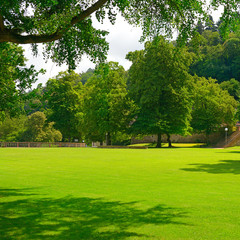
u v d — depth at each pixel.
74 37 12.06
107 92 62.72
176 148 60.06
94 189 11.58
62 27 9.97
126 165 22.30
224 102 74.69
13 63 11.52
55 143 75.31
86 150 50.41
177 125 62.78
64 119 73.31
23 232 6.10
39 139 77.25
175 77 61.72
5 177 15.31
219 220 6.96
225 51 121.19
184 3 10.84
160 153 40.03
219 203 8.88
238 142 69.31
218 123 74.94
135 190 11.31
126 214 7.59
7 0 8.71
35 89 10.67
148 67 61.47
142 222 6.84
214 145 72.44
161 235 5.88
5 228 6.41
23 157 31.62
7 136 83.88
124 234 5.94
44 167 20.73
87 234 5.96
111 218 7.21
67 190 11.35
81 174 16.62
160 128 59.34
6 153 40.31
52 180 14.15
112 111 62.94
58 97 72.75
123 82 66.75
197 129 74.62
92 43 12.13
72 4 9.85
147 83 61.22
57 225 6.62
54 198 9.74
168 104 63.56
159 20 12.36
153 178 14.95
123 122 64.00
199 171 18.19
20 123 85.75
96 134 71.62
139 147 59.50
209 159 28.55
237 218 7.13
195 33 12.32
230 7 10.84
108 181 13.83
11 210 8.07
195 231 6.11
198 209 8.11
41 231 6.16
